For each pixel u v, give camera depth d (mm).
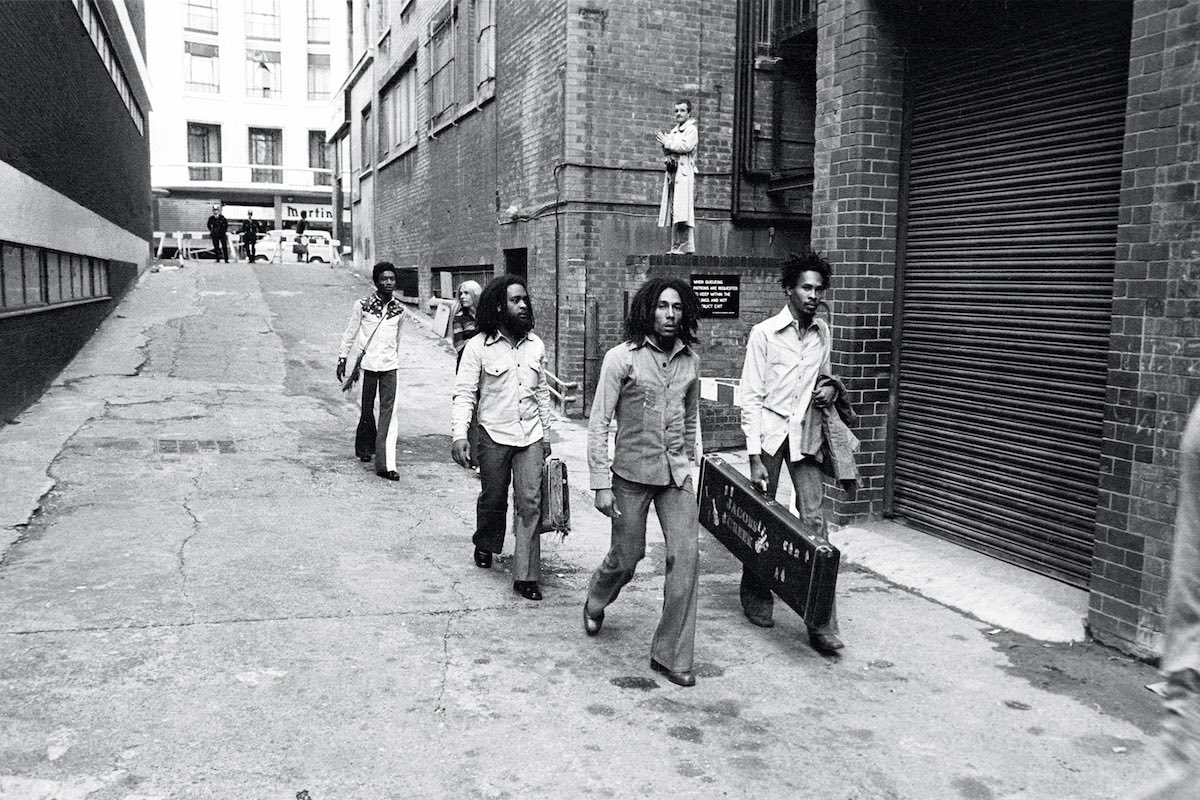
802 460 5324
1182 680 2064
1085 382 5617
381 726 3996
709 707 4285
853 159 6926
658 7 12688
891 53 6891
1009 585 5750
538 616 5449
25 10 10820
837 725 4133
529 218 14078
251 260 37250
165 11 47219
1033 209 5973
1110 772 3770
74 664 4484
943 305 6727
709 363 11164
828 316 7246
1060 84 5785
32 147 11234
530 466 5773
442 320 18875
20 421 10320
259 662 4605
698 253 13086
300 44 49812
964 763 3820
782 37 12695
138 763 3609
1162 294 4703
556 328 13023
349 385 9164
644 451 4594
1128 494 4883
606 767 3711
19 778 3459
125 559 6117
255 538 6750
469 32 17391
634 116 12711
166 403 11836
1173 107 4641
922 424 6941
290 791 3455
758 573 5055
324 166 50906
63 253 13992
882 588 6082
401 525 7340
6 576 5719
